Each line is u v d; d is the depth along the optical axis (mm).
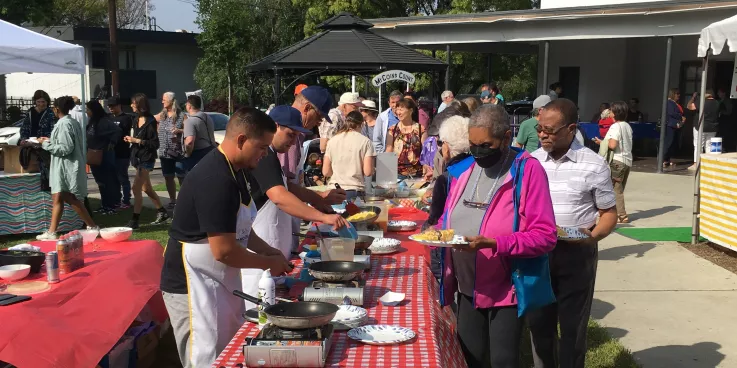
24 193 9195
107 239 5000
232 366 2459
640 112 18547
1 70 7719
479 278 3367
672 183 13352
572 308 3824
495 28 16734
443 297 3688
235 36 27312
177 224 3359
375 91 20328
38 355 3371
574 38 15750
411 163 7977
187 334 3471
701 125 8312
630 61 19203
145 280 4523
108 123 10812
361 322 2910
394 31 18344
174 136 10734
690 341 5324
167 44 33406
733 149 16562
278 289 3520
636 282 6898
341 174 6723
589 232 3805
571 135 3836
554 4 19875
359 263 3412
